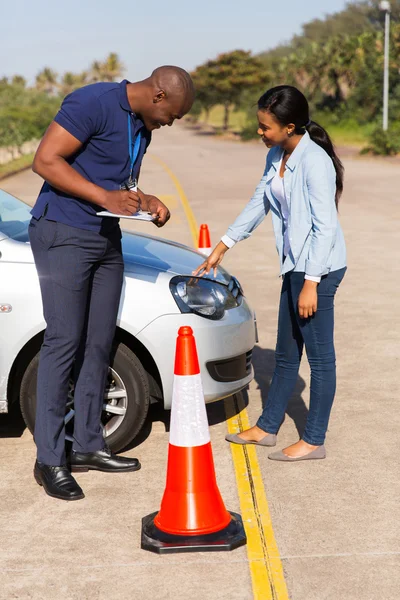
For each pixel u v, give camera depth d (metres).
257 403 6.07
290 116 4.50
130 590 3.60
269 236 14.24
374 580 3.65
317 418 4.93
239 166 34.50
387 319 8.34
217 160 39.97
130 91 4.29
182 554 3.90
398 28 62.41
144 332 4.87
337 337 7.70
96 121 4.21
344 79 67.69
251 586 3.61
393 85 60.12
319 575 3.69
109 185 4.38
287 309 4.95
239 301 5.34
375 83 64.44
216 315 5.05
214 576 3.70
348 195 20.69
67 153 4.22
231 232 5.05
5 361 4.88
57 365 4.50
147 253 5.40
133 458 4.93
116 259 4.62
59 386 4.52
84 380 4.75
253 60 96.19
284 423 5.63
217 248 5.10
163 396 4.99
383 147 41.31
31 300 4.80
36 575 3.73
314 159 4.52
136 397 4.96
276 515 4.28
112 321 4.70
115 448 5.04
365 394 6.14
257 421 5.40
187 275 5.12
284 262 4.77
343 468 4.85
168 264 5.22
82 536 4.09
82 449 4.84
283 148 4.69
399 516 4.25
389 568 3.74
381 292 9.61
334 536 4.05
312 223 4.62
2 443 5.36
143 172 31.02
